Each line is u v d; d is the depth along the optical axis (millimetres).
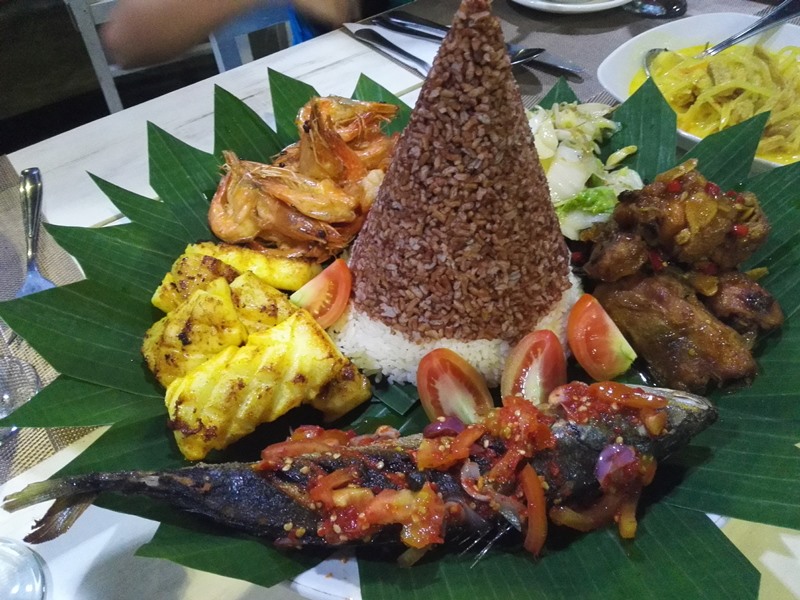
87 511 308
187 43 731
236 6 707
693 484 277
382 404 345
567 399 286
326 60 610
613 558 257
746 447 284
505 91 292
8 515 307
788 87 474
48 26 849
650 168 433
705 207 317
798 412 297
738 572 241
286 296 359
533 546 259
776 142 456
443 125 297
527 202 319
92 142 533
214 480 266
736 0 645
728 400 316
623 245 328
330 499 259
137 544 298
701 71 506
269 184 403
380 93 498
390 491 262
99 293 347
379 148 443
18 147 727
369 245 348
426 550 263
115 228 383
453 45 281
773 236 369
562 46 596
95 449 297
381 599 246
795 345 326
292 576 258
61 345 323
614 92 493
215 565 249
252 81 589
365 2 703
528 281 335
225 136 449
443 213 313
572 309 348
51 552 295
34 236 437
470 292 330
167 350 313
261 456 298
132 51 731
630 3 648
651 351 330
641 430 274
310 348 307
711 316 324
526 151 313
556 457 270
